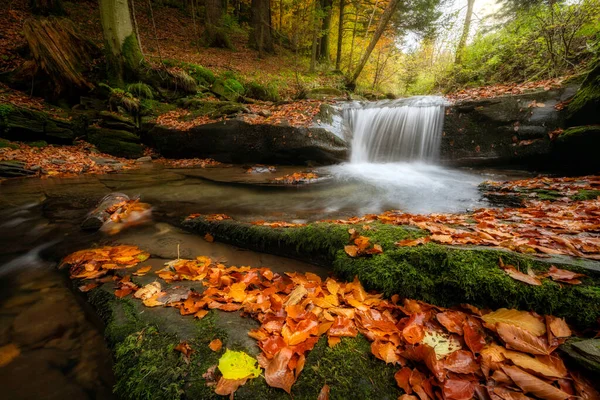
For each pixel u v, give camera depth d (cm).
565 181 463
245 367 135
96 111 983
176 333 166
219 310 187
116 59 1052
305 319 163
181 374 139
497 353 136
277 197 529
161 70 1123
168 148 945
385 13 1327
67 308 211
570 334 142
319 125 802
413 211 434
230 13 2142
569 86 620
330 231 271
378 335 155
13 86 919
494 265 189
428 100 845
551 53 870
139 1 1819
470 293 179
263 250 305
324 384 131
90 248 313
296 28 1838
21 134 784
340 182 625
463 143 704
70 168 705
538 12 927
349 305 186
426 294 191
